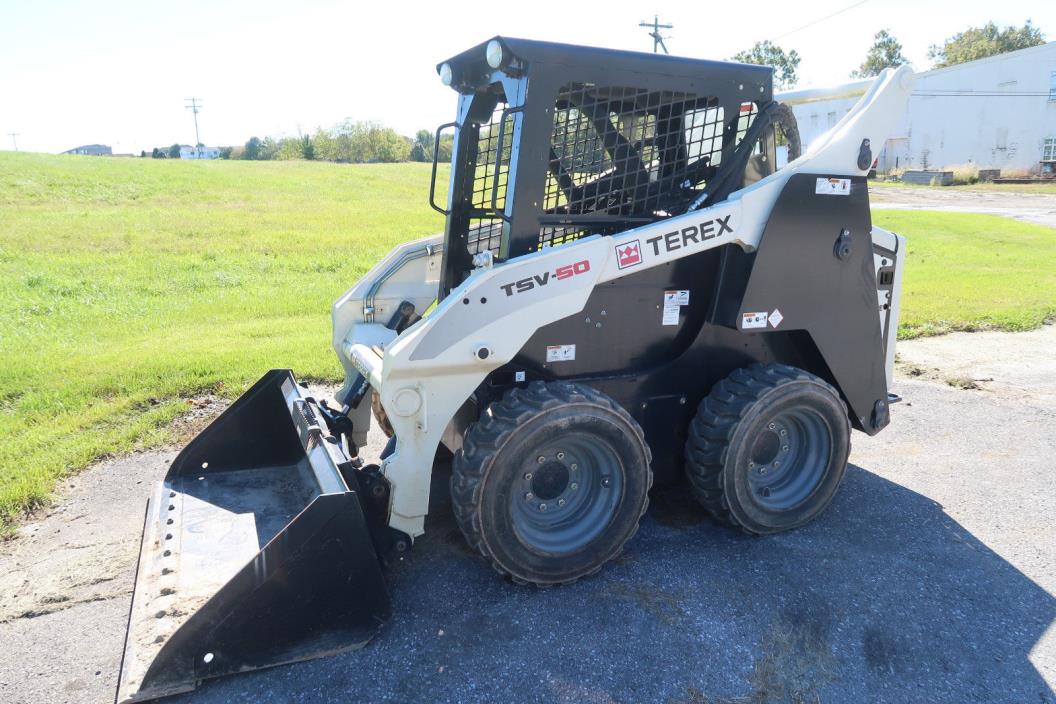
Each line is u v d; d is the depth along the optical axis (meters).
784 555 3.74
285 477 4.12
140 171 29.41
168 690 2.70
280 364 6.58
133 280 11.08
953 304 9.84
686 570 3.59
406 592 3.39
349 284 11.19
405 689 2.79
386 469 3.22
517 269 3.19
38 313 8.82
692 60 3.53
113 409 5.52
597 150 3.49
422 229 17.97
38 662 2.96
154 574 3.21
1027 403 6.09
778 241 3.68
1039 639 3.13
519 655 2.98
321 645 2.94
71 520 4.06
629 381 3.77
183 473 4.07
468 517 3.18
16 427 5.16
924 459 4.99
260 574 2.79
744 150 3.76
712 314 3.79
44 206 19.55
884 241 4.41
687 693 2.80
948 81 46.09
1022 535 3.98
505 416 3.20
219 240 15.23
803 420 3.88
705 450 3.68
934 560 3.72
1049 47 41.78
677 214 3.73
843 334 4.02
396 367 3.07
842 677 2.90
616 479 3.45
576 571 3.42
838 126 3.87
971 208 26.84
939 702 2.78
